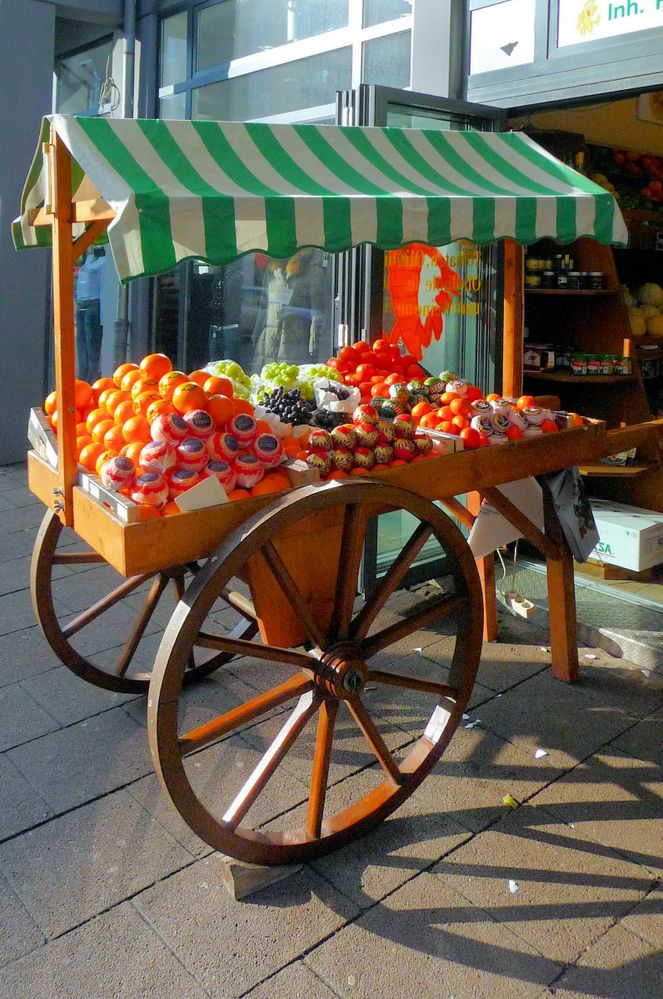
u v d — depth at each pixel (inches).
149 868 97.1
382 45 218.8
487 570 150.2
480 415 120.3
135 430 97.7
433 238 101.6
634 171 220.5
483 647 151.5
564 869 97.7
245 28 262.5
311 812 97.1
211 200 83.1
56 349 99.0
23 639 152.7
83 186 107.7
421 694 135.3
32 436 124.9
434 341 173.9
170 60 294.2
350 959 85.4
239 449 96.0
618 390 200.2
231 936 87.8
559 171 132.8
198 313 295.6
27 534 210.1
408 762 107.2
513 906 92.3
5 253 266.2
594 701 133.5
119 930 88.2
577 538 131.6
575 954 86.1
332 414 115.0
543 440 123.3
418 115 160.6
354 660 97.9
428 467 108.7
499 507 126.0
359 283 160.4
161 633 155.3
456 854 100.1
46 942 86.4
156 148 93.5
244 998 80.6
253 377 135.4
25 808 106.7
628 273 232.4
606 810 107.8
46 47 265.7
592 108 212.5
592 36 151.9
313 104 243.3
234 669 142.3
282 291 259.9
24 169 265.7
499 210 108.7
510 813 107.3
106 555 90.7
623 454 188.5
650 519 179.9
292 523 89.3
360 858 99.4
